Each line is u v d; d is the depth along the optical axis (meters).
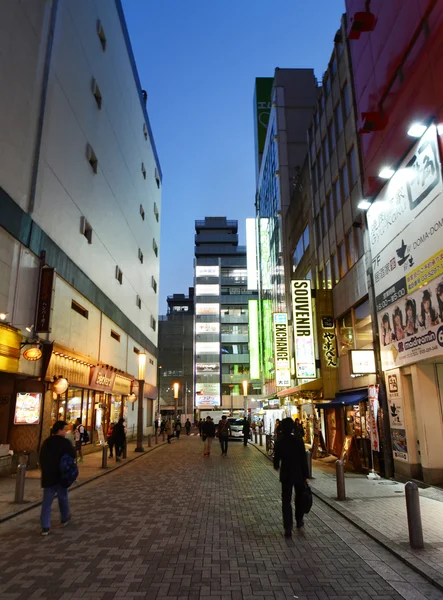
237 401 78.38
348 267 18.41
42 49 17.62
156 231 48.16
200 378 79.62
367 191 14.89
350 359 14.54
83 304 22.50
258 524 8.20
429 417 11.68
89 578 5.45
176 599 4.85
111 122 28.61
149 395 41.38
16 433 16.25
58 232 18.97
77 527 7.97
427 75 10.87
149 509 9.56
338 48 19.81
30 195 16.28
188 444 31.98
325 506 9.80
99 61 25.89
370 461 15.28
